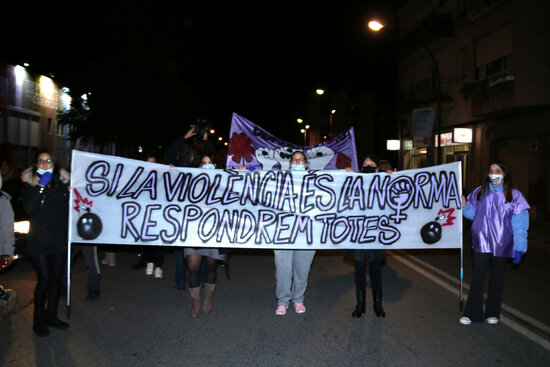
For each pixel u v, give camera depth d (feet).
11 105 74.95
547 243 36.76
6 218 15.84
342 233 18.20
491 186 16.92
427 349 14.38
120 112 76.18
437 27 71.20
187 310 18.19
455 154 71.77
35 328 15.12
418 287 22.44
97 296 19.71
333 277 24.66
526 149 55.21
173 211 17.74
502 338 15.43
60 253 15.71
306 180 18.30
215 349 14.20
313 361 13.38
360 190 18.37
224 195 18.01
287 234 18.11
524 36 50.26
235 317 17.38
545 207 51.26
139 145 81.97
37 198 14.80
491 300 16.90
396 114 97.09
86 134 75.72
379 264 18.06
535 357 13.88
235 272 25.36
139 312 17.84
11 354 13.65
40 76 84.38
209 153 21.61
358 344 14.73
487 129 62.18
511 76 51.44
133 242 17.44
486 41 60.29
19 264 25.88
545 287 23.22
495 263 16.80
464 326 16.61
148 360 13.33
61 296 19.83
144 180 17.58
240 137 26.55
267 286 22.25
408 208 18.28
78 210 16.99
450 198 18.03
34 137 83.20
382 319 17.33
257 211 18.10
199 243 17.70
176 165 20.81
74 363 13.07
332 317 17.53
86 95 75.56
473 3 64.18
